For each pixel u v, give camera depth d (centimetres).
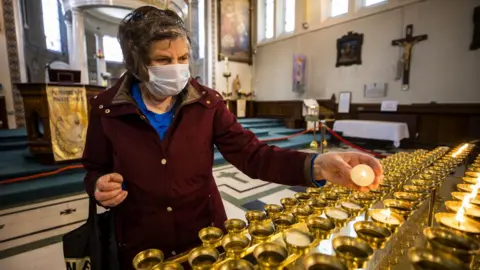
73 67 903
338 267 55
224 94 1116
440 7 655
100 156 96
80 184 345
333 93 912
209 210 103
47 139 381
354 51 843
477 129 593
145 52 82
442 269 51
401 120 703
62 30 1213
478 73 606
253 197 326
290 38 1051
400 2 725
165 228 93
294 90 994
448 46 649
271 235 73
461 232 68
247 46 1188
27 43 962
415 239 84
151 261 65
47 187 319
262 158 93
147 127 91
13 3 758
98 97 97
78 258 86
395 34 744
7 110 762
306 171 82
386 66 770
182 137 94
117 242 95
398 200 90
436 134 671
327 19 927
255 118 1162
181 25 87
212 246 71
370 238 66
